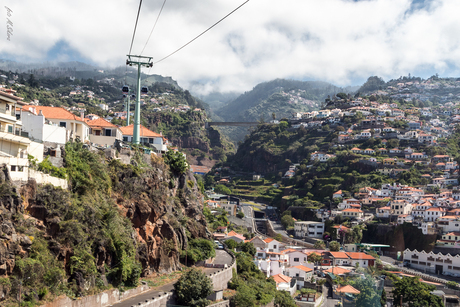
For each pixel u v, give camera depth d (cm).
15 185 4712
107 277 5712
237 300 7481
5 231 4369
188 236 8912
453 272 18538
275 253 14612
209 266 8569
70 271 5050
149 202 7350
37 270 4531
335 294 13225
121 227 6234
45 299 4531
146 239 7069
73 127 7600
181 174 10069
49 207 5125
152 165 8862
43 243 4816
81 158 6369
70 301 4816
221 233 14975
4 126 5562
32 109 6981
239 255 10756
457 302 12500
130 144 8681
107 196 6419
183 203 9744
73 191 5806
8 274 4275
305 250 19200
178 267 7712
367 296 10875
